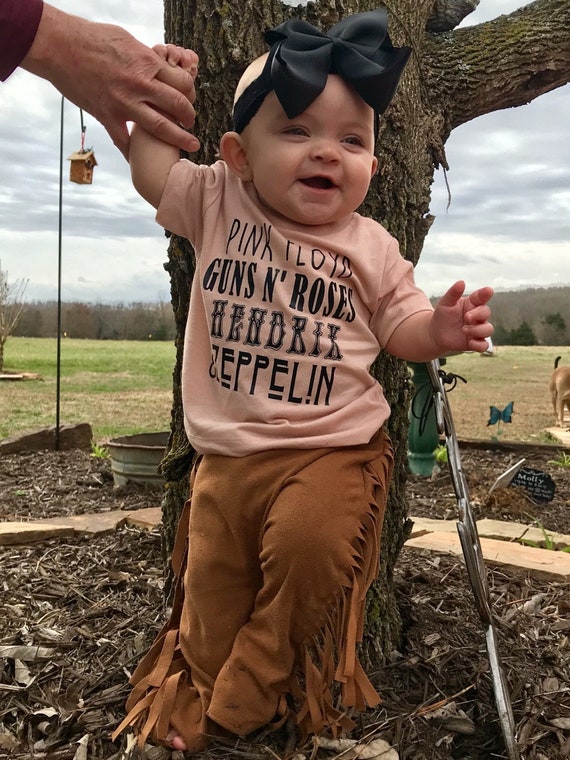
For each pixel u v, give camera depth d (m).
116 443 5.20
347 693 1.59
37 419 8.03
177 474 2.29
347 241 1.63
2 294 11.09
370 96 1.48
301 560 1.51
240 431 1.57
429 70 2.39
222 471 1.61
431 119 2.37
